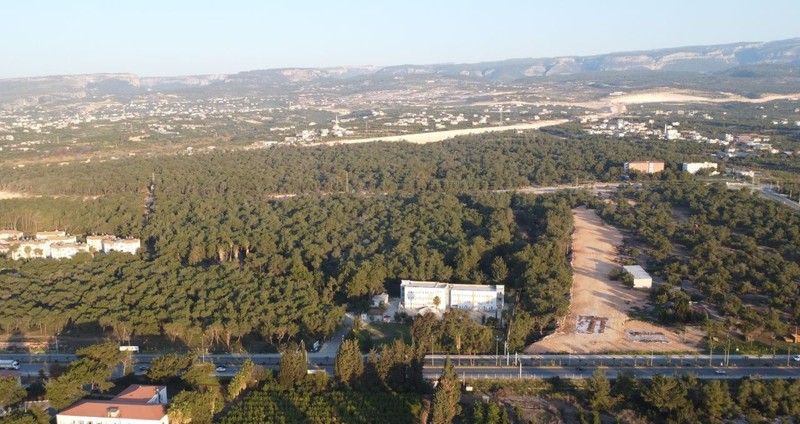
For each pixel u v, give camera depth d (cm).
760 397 18725
